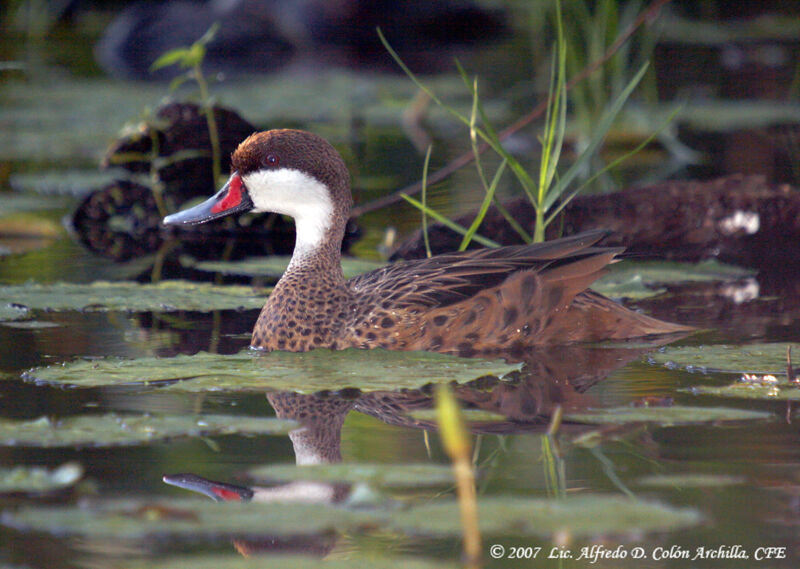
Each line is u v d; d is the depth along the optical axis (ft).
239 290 43.78
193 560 19.65
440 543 21.67
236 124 60.34
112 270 48.80
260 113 84.89
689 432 27.22
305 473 23.44
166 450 26.32
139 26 115.24
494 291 34.42
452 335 34.22
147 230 59.88
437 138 79.46
